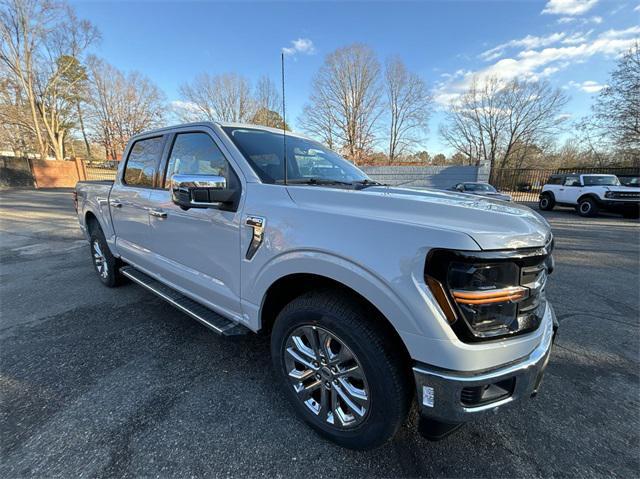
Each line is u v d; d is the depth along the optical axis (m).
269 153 2.33
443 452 1.75
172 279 2.69
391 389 1.48
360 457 1.70
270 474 1.59
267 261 1.82
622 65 19.97
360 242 1.46
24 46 25.70
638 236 8.34
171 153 2.73
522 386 1.42
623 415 2.06
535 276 1.43
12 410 1.97
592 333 3.12
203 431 1.84
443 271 1.28
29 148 32.31
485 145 41.41
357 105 37.06
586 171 19.33
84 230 4.29
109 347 2.71
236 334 2.08
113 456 1.66
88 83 35.22
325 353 1.70
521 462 1.70
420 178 19.11
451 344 1.28
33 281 4.33
